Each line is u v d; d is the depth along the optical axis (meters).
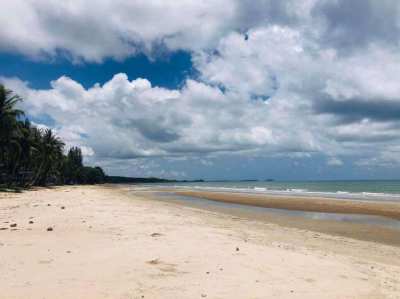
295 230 19.98
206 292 7.29
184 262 9.53
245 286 7.75
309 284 8.09
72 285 7.39
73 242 11.98
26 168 72.50
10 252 10.13
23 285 7.26
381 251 14.22
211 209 34.66
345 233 19.72
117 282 7.71
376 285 8.37
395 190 88.19
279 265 9.64
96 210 24.45
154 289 7.36
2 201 31.92
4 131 50.31
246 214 29.84
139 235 13.80
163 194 70.12
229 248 11.57
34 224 16.55
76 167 134.88
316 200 46.34
